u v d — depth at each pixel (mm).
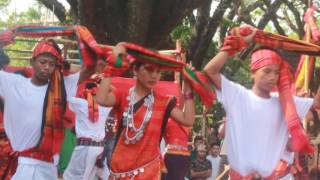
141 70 5191
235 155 5383
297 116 5293
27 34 6117
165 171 7492
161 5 14531
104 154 8922
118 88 5352
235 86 5379
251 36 5289
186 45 19531
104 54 5555
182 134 7543
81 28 5707
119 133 5238
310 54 5578
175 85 8109
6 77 5781
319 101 5656
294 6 24688
